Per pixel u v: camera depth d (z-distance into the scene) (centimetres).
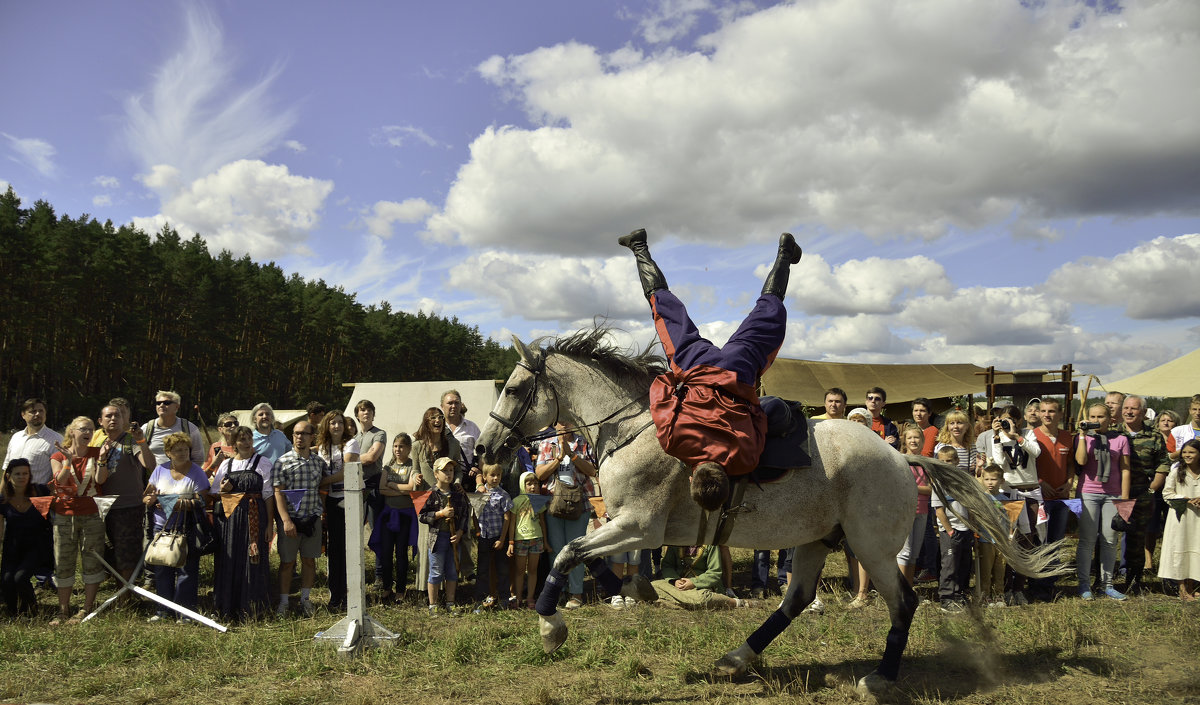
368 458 677
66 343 3803
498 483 664
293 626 567
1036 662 479
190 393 4369
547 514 687
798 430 416
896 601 430
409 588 727
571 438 689
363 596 507
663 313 434
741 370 396
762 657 491
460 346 8369
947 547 639
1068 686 434
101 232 4041
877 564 426
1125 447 691
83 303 3841
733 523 403
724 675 452
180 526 603
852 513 416
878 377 1642
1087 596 683
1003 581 662
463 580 765
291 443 754
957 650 503
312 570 641
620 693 423
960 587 641
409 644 514
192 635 535
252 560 606
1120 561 843
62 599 602
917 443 696
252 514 613
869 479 416
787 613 454
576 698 413
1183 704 406
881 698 415
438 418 696
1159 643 523
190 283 4478
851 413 728
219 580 604
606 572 438
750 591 736
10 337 3438
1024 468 700
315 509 632
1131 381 1422
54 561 638
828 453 415
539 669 466
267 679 448
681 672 453
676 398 395
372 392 1337
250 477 622
